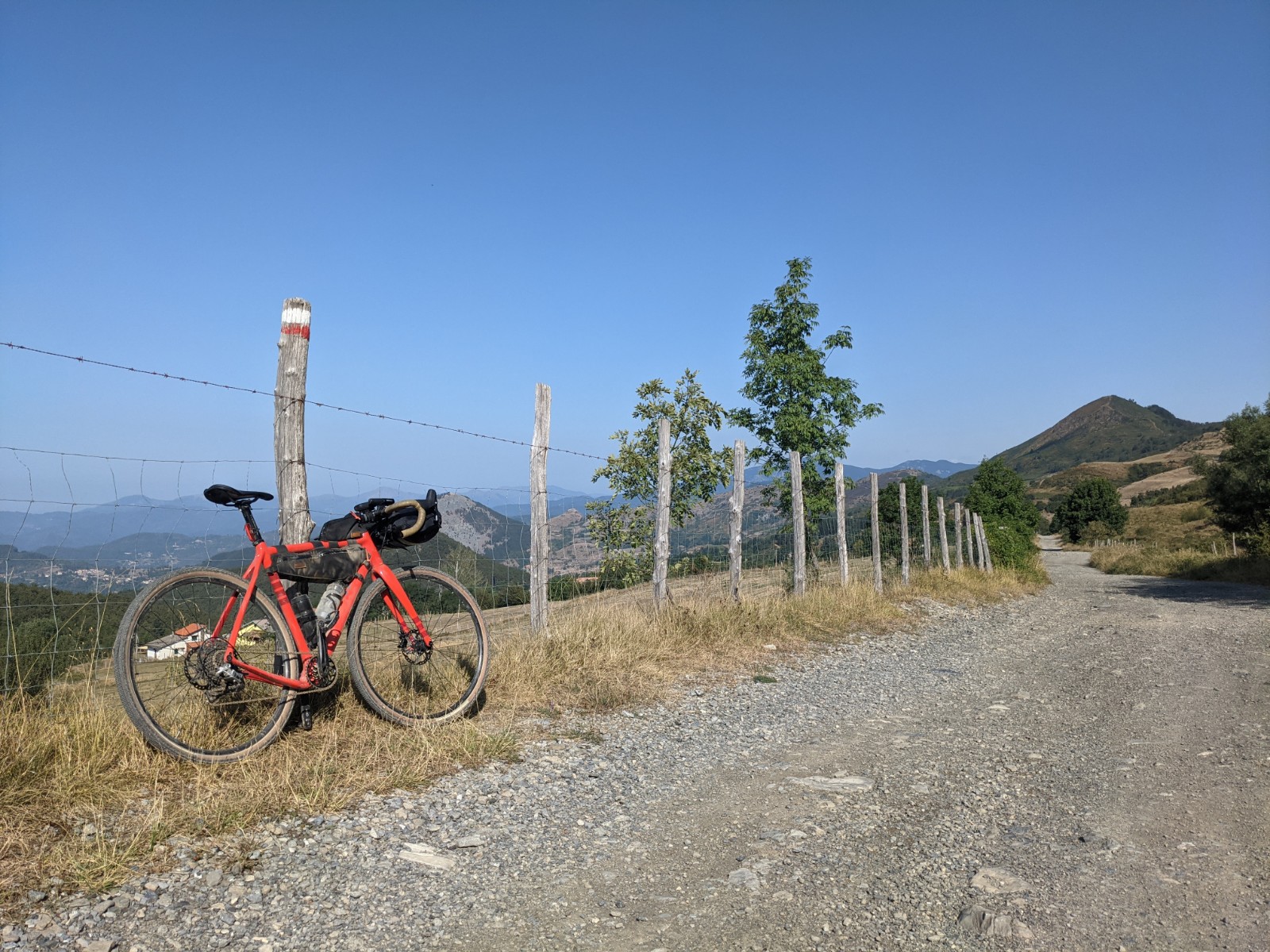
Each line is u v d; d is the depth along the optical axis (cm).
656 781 477
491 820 404
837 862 370
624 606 890
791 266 1449
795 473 1218
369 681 511
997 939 299
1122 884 347
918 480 2164
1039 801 454
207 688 437
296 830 372
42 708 420
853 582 1355
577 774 480
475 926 305
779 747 559
